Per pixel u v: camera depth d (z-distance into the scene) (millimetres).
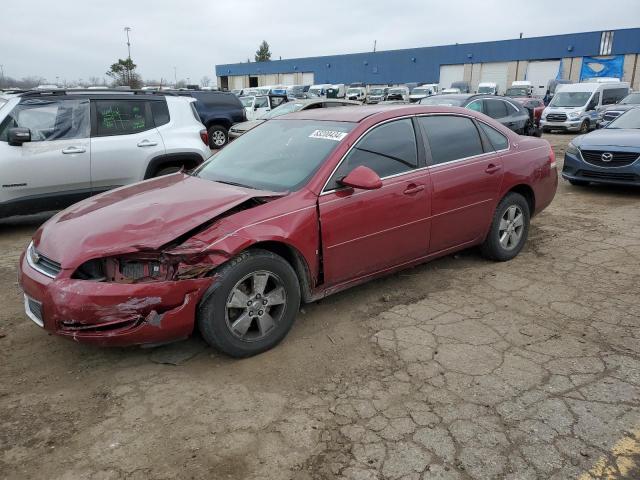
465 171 4809
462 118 5039
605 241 6164
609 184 9125
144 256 3193
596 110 22797
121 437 2830
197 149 7969
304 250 3723
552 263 5418
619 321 4086
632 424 2871
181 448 2742
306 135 4441
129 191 4191
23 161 6516
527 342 3775
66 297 3139
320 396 3178
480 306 4387
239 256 3406
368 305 4434
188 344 3799
